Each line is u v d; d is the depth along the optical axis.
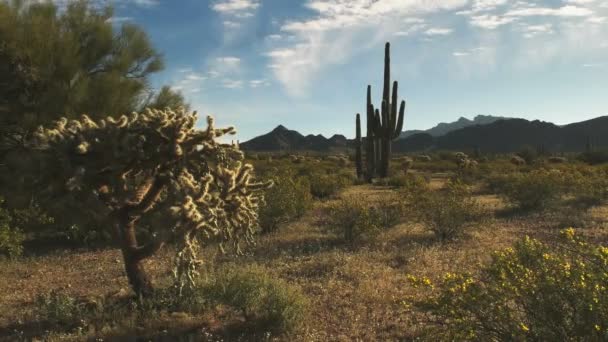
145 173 6.19
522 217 14.26
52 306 6.36
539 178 15.80
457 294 4.09
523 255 4.34
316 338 5.55
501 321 3.83
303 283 7.72
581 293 3.59
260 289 6.12
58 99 10.72
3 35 10.86
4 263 9.67
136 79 12.92
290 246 10.82
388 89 29.23
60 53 11.23
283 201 12.74
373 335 5.59
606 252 3.85
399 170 40.34
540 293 3.78
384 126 29.11
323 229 12.67
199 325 5.86
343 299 6.87
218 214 5.70
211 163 6.18
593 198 15.81
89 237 11.47
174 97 13.01
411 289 7.12
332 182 20.86
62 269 9.33
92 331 5.68
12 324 6.19
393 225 12.63
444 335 4.12
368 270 8.31
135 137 5.66
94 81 11.69
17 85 11.08
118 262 9.76
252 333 5.70
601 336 3.45
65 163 5.54
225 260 9.52
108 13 12.79
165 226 5.25
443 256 9.32
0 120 10.70
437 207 11.36
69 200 5.86
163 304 6.36
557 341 3.64
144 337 5.56
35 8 11.91
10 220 10.13
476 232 11.68
